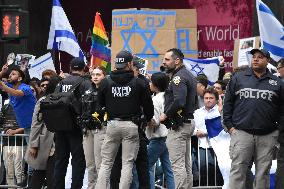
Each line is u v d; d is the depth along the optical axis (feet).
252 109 105.19
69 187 127.34
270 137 105.91
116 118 110.42
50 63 155.02
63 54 195.83
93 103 114.32
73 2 201.77
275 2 183.93
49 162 122.42
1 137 130.93
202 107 124.67
